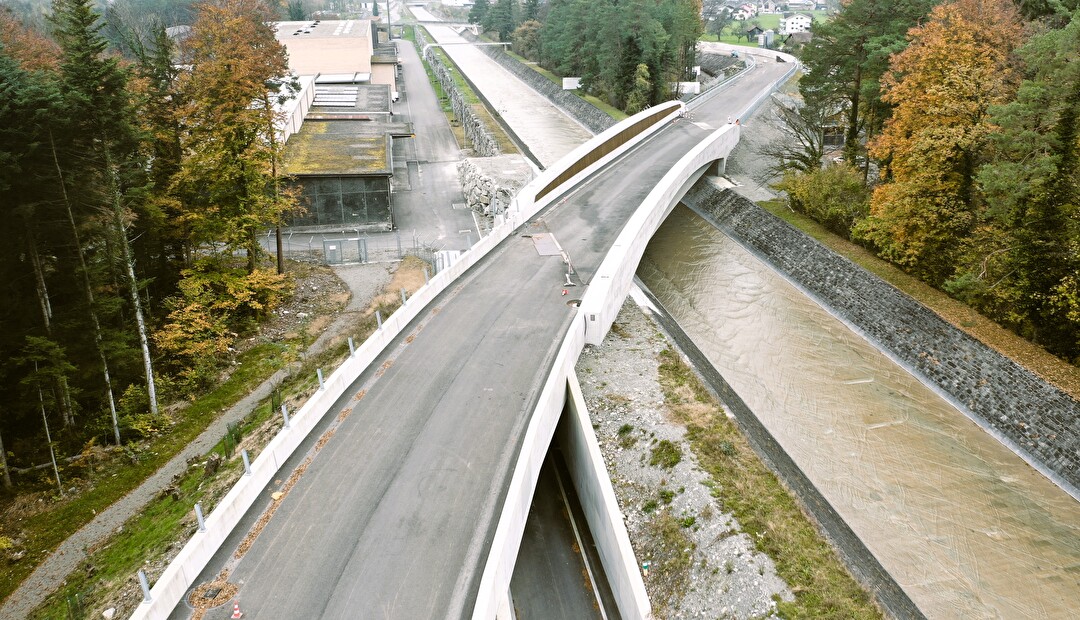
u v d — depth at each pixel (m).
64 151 28.14
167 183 39.19
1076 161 30.83
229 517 19.38
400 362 28.34
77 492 28.02
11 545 25.25
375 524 19.78
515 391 26.23
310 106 79.88
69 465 29.39
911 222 39.31
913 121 39.69
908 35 41.56
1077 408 29.91
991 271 35.50
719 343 41.50
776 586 22.69
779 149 64.00
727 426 30.53
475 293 34.41
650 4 88.94
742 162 67.12
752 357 39.91
